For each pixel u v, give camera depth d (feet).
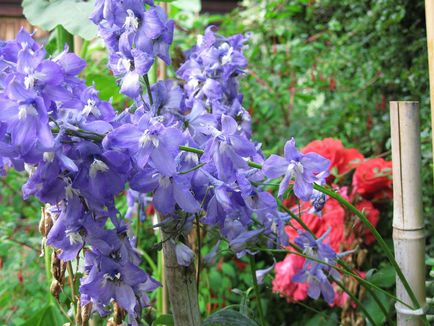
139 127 1.07
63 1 1.71
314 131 2.97
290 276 1.97
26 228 3.06
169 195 1.13
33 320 1.80
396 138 1.37
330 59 3.38
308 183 1.16
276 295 2.21
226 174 1.13
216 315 1.44
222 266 2.28
